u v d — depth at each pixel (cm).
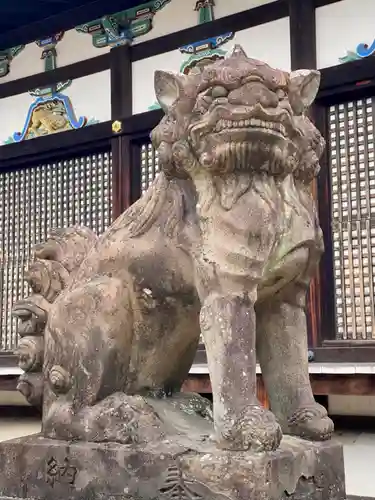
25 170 671
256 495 155
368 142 511
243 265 172
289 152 174
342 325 508
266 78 166
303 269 188
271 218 173
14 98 689
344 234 514
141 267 192
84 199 637
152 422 183
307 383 191
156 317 196
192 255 182
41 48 678
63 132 639
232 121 165
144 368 204
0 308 665
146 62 615
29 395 215
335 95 517
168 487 166
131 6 625
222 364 169
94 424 186
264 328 193
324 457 180
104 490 177
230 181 175
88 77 646
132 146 604
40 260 227
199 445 173
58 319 199
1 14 667
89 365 192
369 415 507
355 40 521
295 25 539
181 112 178
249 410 164
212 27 584
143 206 199
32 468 193
